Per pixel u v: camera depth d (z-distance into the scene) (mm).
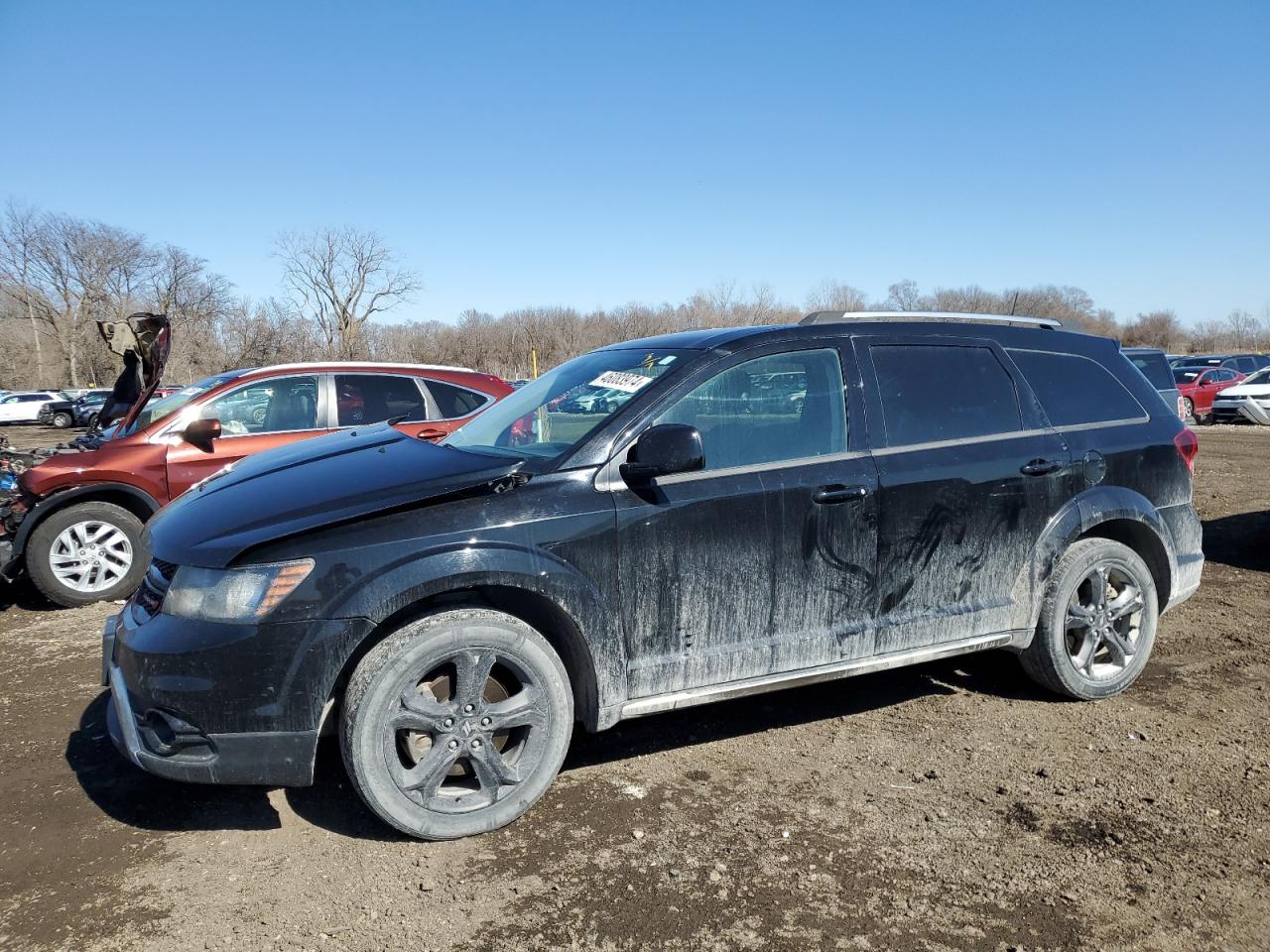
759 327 3773
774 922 2588
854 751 3756
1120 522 4305
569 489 3156
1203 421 25969
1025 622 4008
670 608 3287
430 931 2557
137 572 6395
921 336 3963
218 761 2828
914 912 2633
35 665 4988
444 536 2963
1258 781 3438
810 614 3527
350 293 55938
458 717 3016
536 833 3102
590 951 2467
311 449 3793
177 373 52375
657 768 3615
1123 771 3539
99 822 3207
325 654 2844
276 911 2656
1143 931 2541
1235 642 5168
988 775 3514
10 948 2490
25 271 65562
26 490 6098
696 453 3043
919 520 3693
